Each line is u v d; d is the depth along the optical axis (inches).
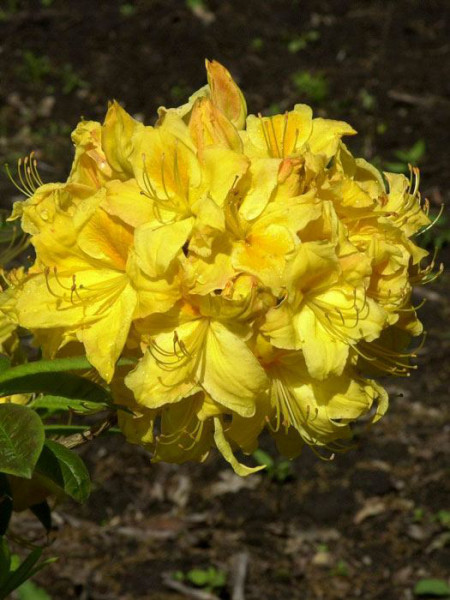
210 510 40.2
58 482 14.4
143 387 14.0
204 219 13.6
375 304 14.4
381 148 61.7
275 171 14.1
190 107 15.4
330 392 15.1
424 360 47.8
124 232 14.5
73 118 61.5
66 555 37.9
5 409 13.5
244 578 37.5
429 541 39.4
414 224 16.2
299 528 39.8
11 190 54.2
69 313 14.5
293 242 13.8
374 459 42.5
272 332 14.0
